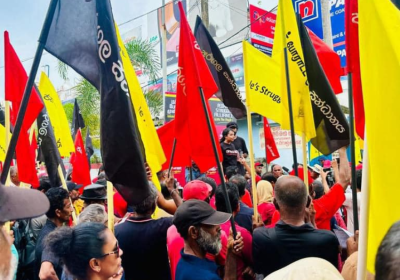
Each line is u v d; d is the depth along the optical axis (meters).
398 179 1.54
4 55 3.31
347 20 2.65
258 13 16.69
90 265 1.92
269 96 3.84
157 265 2.89
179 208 2.48
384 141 1.57
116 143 2.39
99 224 2.06
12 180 4.94
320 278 1.16
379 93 1.60
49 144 4.14
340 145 3.48
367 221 1.65
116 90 2.40
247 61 3.69
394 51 1.58
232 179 3.99
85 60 2.55
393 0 2.02
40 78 5.34
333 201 3.21
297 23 3.69
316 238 2.37
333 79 4.30
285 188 2.47
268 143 6.89
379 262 0.91
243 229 2.91
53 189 3.29
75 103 8.41
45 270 2.45
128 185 2.38
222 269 2.94
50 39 2.51
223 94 4.62
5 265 1.39
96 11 2.50
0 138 4.89
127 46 15.95
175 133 3.62
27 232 3.71
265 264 2.46
